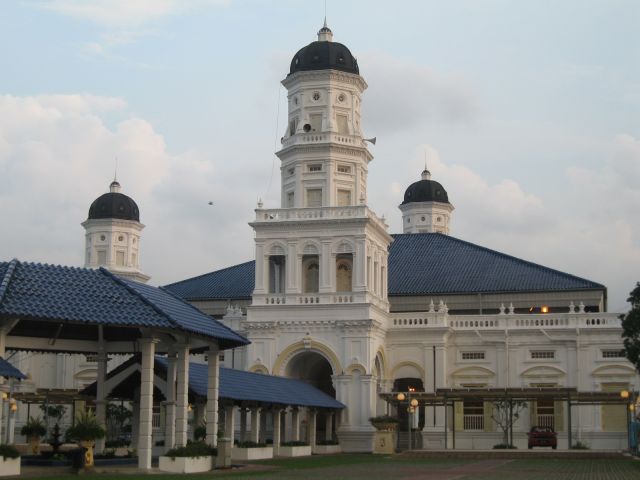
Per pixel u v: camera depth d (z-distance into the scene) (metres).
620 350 82.44
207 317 50.19
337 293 79.25
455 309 91.88
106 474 41.41
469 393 71.62
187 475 41.66
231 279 100.25
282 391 68.88
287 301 80.12
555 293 90.25
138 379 52.22
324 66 83.56
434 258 97.75
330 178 82.44
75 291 42.88
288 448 67.06
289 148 83.56
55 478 38.75
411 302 92.81
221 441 47.91
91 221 118.75
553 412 82.31
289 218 80.94
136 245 120.56
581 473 45.62
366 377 77.62
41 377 95.12
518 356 84.38
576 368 83.00
